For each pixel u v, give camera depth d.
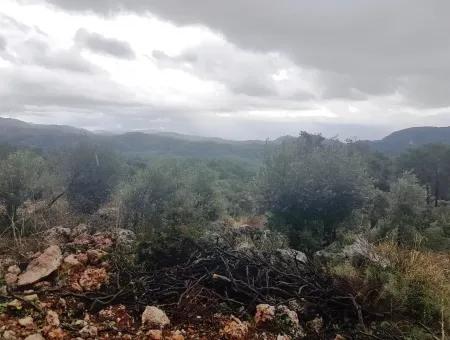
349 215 7.77
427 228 8.00
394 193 8.54
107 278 4.49
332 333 3.96
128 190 8.75
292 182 7.71
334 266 5.40
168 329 3.66
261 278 4.70
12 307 3.64
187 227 5.82
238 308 4.25
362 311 4.29
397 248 6.14
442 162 30.58
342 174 7.67
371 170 15.12
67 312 3.80
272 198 7.83
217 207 9.87
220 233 6.72
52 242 5.56
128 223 7.76
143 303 4.01
